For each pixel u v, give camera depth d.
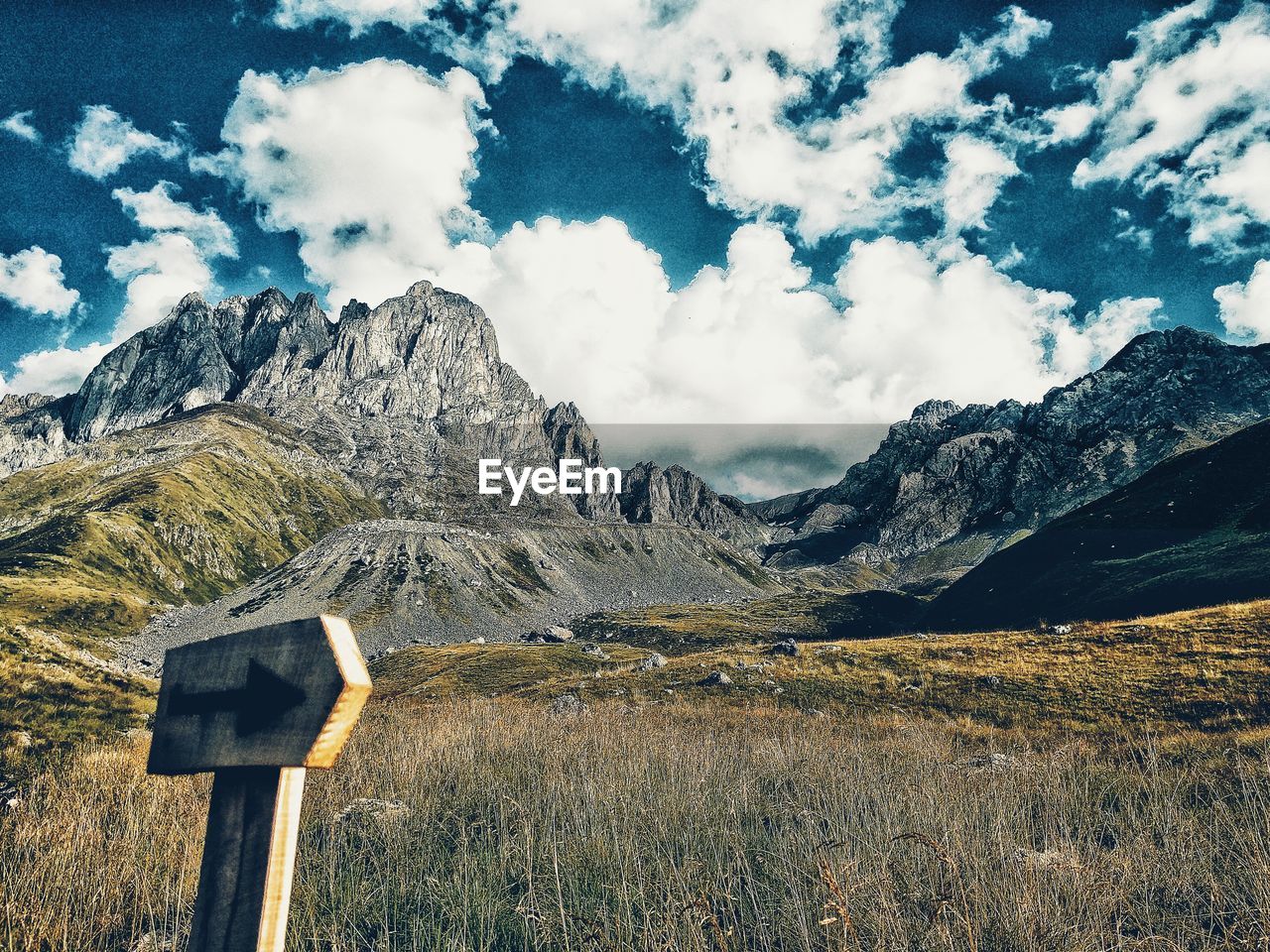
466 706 25.41
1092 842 8.38
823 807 10.24
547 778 11.34
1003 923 5.54
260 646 2.16
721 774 12.04
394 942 6.25
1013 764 14.39
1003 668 43.38
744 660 59.50
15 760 11.84
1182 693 32.75
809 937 5.74
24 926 5.91
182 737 2.28
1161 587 110.06
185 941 6.03
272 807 2.06
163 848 7.88
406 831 9.00
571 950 5.97
